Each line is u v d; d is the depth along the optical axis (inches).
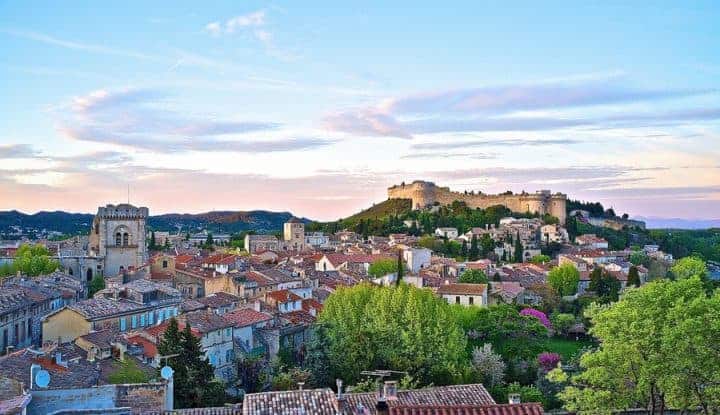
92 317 4377.5
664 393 2507.4
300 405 2287.2
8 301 4997.5
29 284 6087.6
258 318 4805.6
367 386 3634.4
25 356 3065.9
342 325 4554.6
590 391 2566.4
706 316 2358.5
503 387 4315.9
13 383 2738.7
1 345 4643.2
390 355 4315.9
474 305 6353.3
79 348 3595.0
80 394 2358.5
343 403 2293.3
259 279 6786.4
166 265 7869.1
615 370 2554.1
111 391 2397.9
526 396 3946.9
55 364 3061.0
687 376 2395.4
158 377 3147.1
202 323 4173.2
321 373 4352.9
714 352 2375.7
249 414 2208.4
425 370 4296.3
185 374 3363.7
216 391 3511.3
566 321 6628.9
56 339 4397.1
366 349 4323.3
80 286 6963.6
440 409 1732.3
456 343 4571.9
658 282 2637.8
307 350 4638.3
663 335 2402.8
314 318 5575.8
